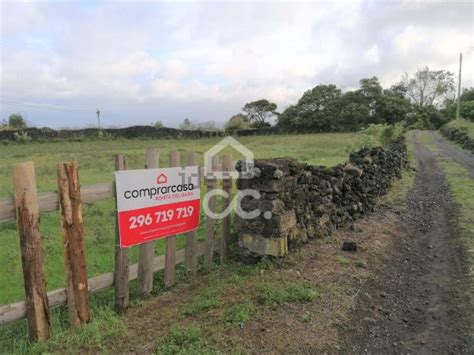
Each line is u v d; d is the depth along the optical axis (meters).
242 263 4.86
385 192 9.86
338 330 3.45
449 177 13.61
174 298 3.96
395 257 5.51
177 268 4.71
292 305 3.72
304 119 57.84
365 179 7.97
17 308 2.91
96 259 5.00
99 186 3.42
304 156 18.27
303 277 4.35
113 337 3.16
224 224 4.93
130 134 37.91
